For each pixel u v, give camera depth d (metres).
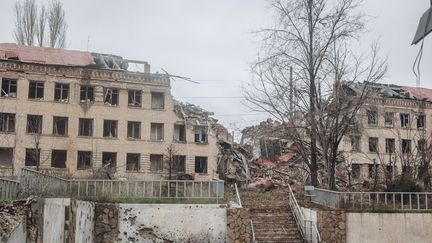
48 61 45.28
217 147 48.88
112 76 46.34
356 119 29.75
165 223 18.95
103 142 45.25
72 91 45.00
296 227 21.97
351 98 26.89
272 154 48.44
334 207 21.69
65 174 43.44
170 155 45.12
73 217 19.59
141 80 47.28
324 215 20.77
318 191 23.92
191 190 20.86
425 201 22.58
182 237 19.00
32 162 43.25
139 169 46.16
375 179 31.66
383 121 50.50
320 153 29.86
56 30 50.38
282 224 22.14
